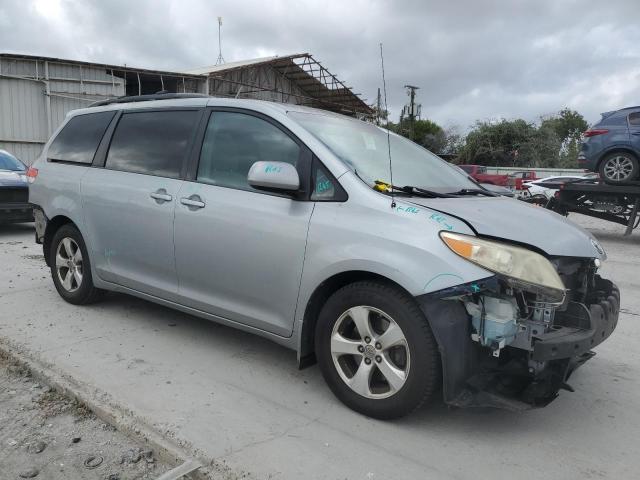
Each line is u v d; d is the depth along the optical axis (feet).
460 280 9.32
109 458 9.26
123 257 15.02
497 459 9.46
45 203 17.35
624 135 37.83
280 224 11.46
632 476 9.14
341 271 10.50
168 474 8.66
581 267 11.11
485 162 158.20
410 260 9.71
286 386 12.00
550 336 9.43
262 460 9.09
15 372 12.49
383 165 12.60
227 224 12.30
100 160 16.01
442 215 10.09
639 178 38.06
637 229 47.16
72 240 16.80
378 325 10.60
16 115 71.36
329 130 12.71
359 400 10.68
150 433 9.76
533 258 9.56
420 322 9.74
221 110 13.50
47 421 10.41
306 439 9.80
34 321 15.69
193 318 16.33
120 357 13.23
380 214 10.40
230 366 12.96
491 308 9.52
